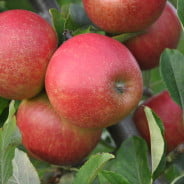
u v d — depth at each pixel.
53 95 0.50
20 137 0.50
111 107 0.49
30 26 0.52
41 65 0.51
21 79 0.51
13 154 0.49
